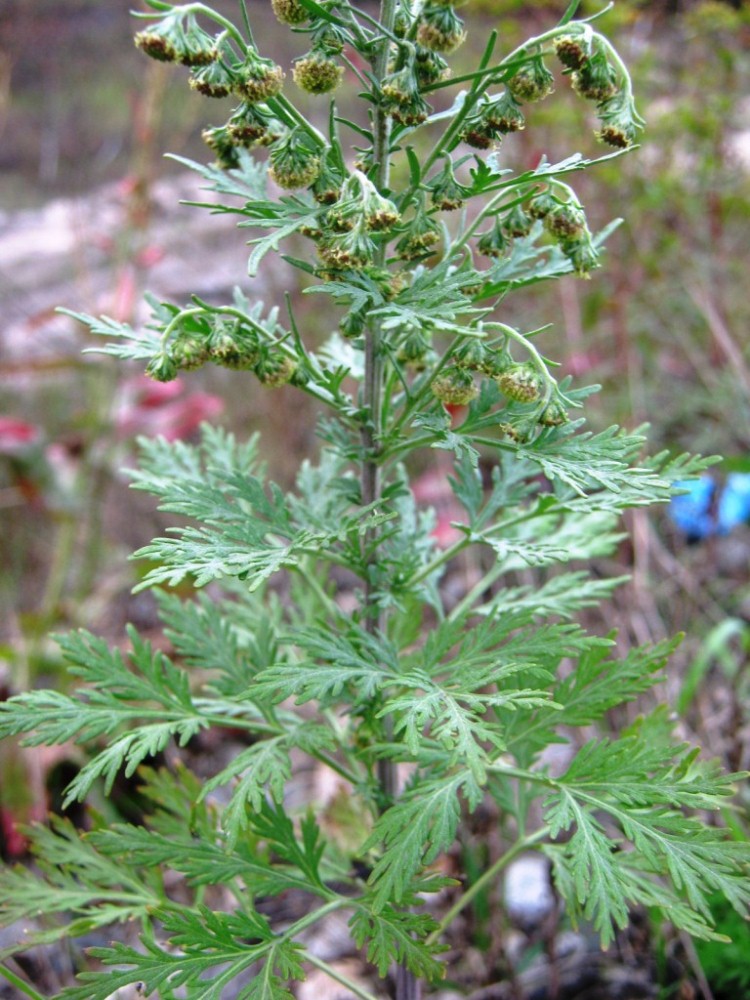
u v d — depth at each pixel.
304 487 0.19
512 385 0.14
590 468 0.14
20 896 0.18
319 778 0.30
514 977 0.22
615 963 0.23
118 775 0.30
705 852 0.14
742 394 0.36
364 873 0.21
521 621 0.15
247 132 0.14
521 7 0.43
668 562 0.31
